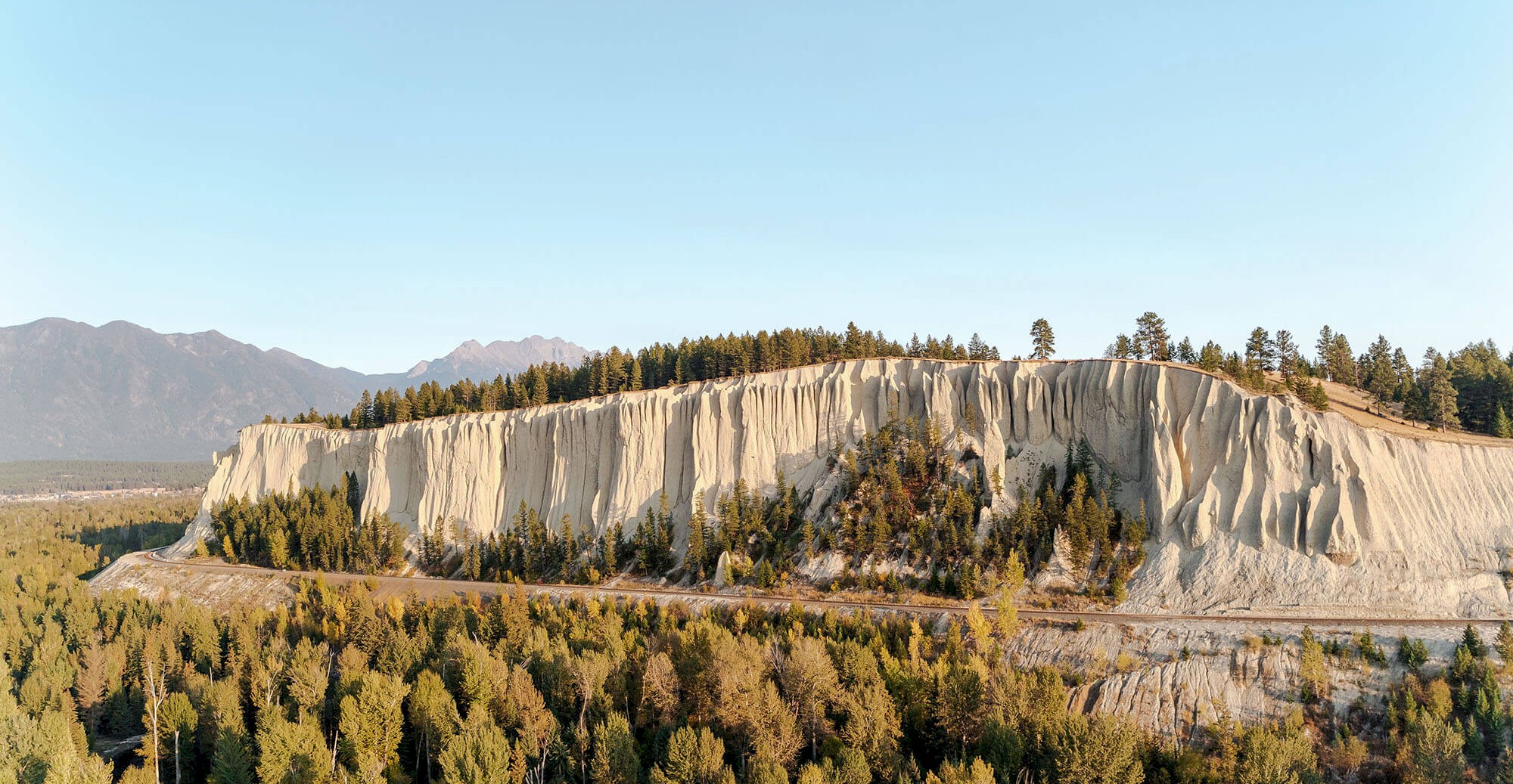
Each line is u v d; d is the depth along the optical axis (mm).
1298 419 118625
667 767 77812
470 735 79812
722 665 87625
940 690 84750
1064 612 111875
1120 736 72938
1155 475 125125
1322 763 82062
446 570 170125
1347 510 109750
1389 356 172750
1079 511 122875
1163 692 91562
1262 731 77375
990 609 115562
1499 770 75188
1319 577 106875
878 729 80188
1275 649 93938
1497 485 110875
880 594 124562
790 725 82562
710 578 141375
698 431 164625
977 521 130500
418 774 92375
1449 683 86875
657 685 90750
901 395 156875
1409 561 105688
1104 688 93562
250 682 106062
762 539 144125
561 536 165625
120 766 101500
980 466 139250
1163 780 76500
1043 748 77500
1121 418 135500
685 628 108438
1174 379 132250
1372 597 103312
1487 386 133000
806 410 161375
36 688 104562
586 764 82312
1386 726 84000
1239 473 119688
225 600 163000
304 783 79938
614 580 149375
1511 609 98812
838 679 92188
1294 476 116500
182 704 95875
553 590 145125
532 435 183000
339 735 94312
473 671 95438
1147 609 110875
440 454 187875
